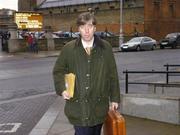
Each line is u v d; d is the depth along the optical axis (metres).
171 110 9.01
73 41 5.27
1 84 18.64
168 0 67.88
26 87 17.56
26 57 37.16
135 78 19.84
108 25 73.44
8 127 10.05
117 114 5.20
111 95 5.33
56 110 11.62
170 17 68.25
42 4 92.12
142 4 66.44
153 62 29.69
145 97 9.43
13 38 43.72
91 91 5.10
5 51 44.75
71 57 5.16
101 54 5.15
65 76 5.21
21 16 47.22
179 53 40.78
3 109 12.55
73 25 82.44
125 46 46.06
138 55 37.94
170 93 12.22
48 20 87.69
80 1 81.12
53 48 47.19
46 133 8.96
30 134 8.94
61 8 85.25
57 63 5.32
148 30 65.88
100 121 5.18
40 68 25.95
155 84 12.89
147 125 9.02
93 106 5.12
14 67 27.09
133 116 9.67
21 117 11.25
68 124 9.71
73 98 5.14
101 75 5.13
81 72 5.12
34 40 43.22
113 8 72.62
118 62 29.66
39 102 13.75
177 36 52.78
